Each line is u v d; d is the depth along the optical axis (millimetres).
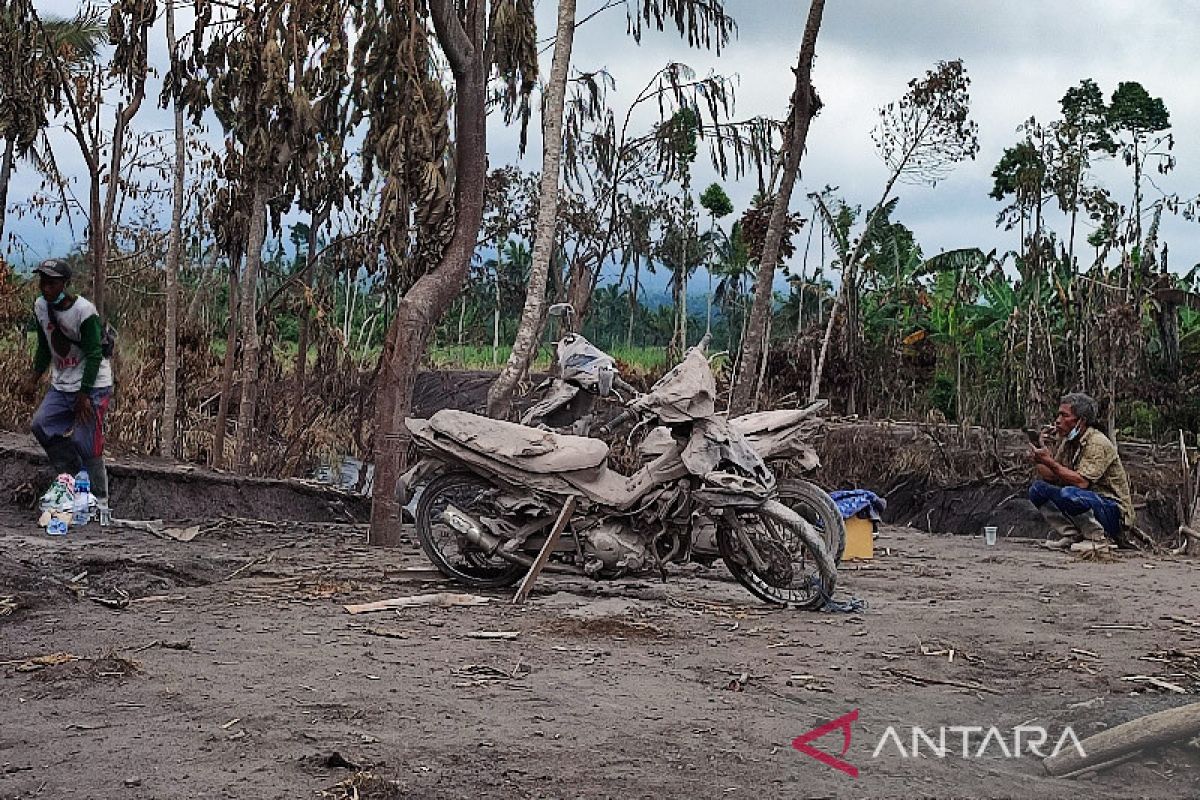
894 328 26922
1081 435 12633
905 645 6930
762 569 8031
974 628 7520
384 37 11570
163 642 6090
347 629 6668
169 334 14805
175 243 14781
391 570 8672
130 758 4254
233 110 13766
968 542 13148
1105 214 27031
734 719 5129
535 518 8312
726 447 8031
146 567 8188
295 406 15844
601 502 8219
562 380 8977
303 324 16016
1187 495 13391
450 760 4352
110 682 5258
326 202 14719
